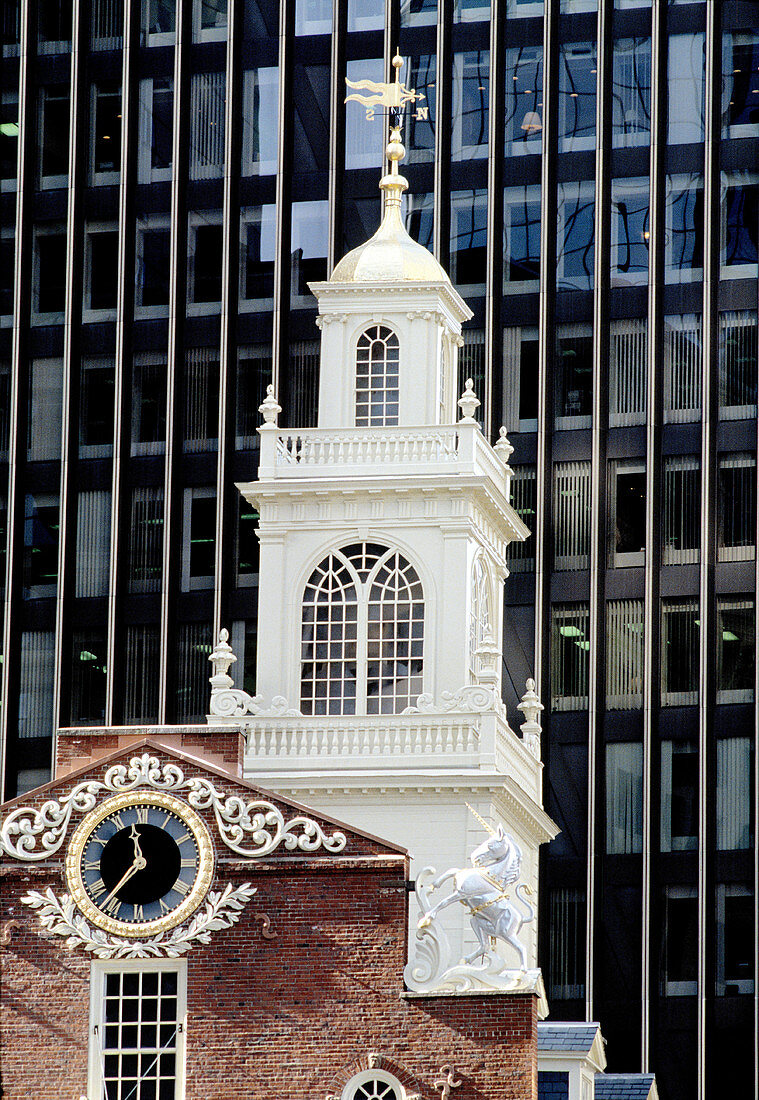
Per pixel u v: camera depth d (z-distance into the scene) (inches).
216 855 3991.1
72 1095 3919.8
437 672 4685.0
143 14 7160.4
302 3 7106.3
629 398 6820.9
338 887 3978.8
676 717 6668.3
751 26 6914.4
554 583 6756.9
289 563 4763.8
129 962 3964.1
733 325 6815.9
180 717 6835.6
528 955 4685.0
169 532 6909.5
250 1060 3922.2
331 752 4606.3
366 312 4901.6
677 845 6609.3
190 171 7076.8
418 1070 3905.0
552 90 6968.5
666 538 6752.0
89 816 4003.4
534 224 6914.4
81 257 7081.7
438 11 7037.4
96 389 7022.6
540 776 4960.6
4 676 6894.7
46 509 6973.4
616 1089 4763.8
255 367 6968.5
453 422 4972.9
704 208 6860.2
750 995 6501.0
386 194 5044.3
